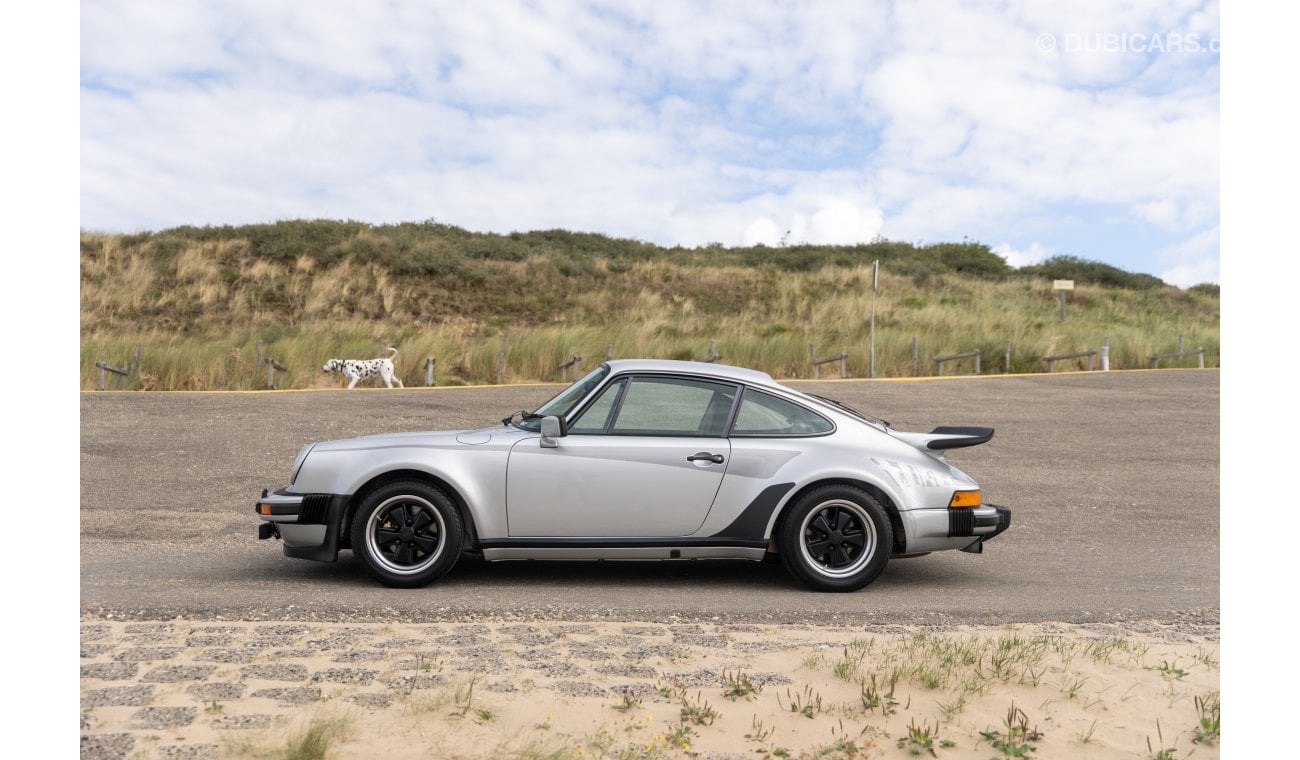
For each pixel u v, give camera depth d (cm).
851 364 2306
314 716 366
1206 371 2297
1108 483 1116
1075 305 3816
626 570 680
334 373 2020
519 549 615
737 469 621
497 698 392
